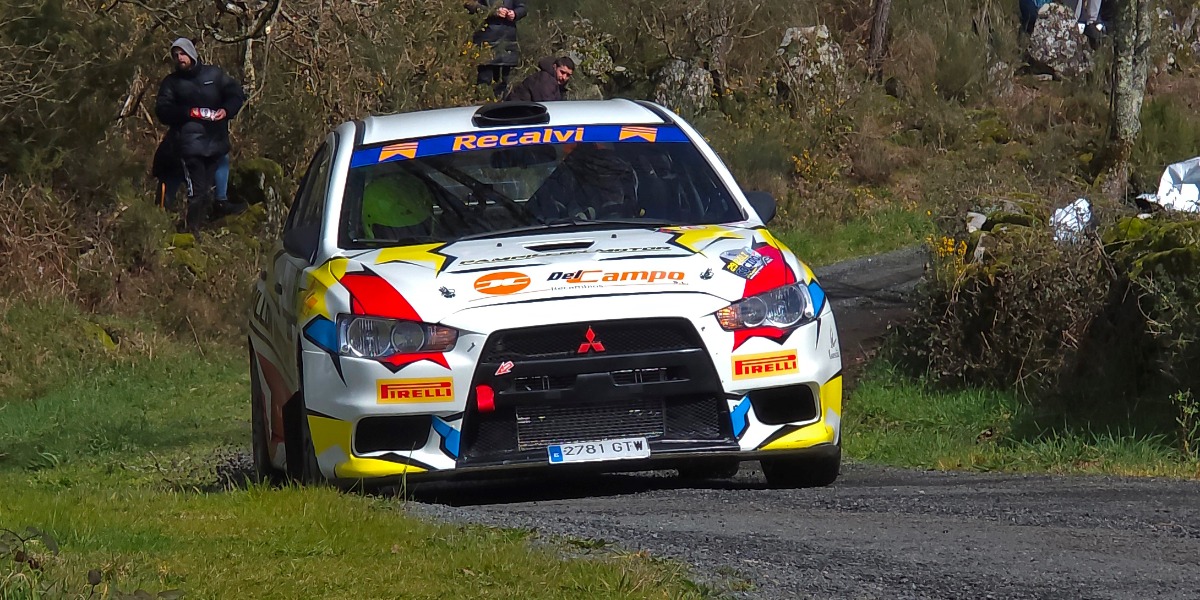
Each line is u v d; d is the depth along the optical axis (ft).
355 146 81.82
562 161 79.87
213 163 177.47
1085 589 49.80
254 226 179.73
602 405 68.18
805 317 70.74
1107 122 252.42
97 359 150.92
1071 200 121.08
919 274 172.24
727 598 48.39
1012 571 52.42
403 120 84.69
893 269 178.81
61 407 133.80
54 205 166.81
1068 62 289.74
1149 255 97.81
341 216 77.30
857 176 243.60
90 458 108.37
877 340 133.08
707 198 79.05
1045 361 106.83
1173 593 49.03
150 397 139.95
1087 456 86.89
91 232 167.84
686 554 55.16
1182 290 93.45
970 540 57.77
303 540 56.44
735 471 83.87
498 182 78.69
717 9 261.03
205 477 93.35
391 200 77.71
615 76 259.19
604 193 78.54
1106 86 276.21
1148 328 93.45
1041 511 64.13
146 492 73.15
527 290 68.59
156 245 168.35
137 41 188.44
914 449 93.97
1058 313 107.45
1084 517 62.34
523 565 51.78
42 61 165.48
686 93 255.09
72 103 170.60
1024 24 298.76
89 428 120.47
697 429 68.95
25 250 160.86
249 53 193.26
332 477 69.77
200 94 174.60
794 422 70.23
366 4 206.39
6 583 44.68
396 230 76.43
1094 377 101.91
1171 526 59.93
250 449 108.58
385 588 48.60
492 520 62.23
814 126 249.14
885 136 256.52
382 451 69.00
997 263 112.57
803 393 70.38
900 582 50.96
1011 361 110.42
